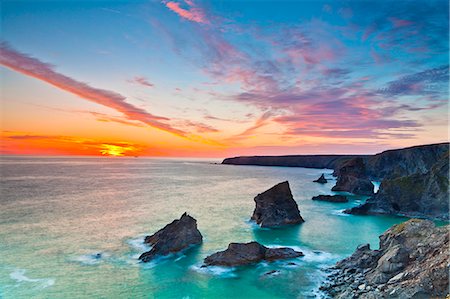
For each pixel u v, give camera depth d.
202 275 39.69
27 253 48.09
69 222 68.88
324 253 48.50
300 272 39.84
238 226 67.12
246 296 34.22
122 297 34.53
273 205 70.06
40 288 36.38
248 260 42.91
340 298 30.84
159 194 117.06
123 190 127.44
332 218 76.88
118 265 43.22
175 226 50.97
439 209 76.06
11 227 63.97
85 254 47.66
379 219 75.69
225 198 108.50
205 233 60.72
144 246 51.66
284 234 61.06
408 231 38.41
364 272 36.56
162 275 39.84
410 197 81.62
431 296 25.94
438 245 32.84
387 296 27.80
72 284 37.41
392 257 33.78
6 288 36.28
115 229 63.16
